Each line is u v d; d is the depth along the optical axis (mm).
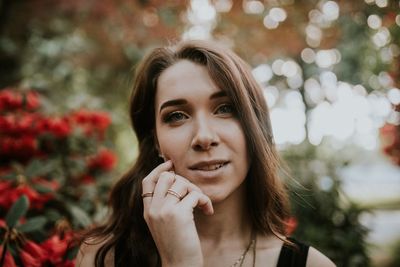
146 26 3898
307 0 3670
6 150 1998
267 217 1299
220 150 1137
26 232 1503
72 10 3783
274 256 1236
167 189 1099
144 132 1459
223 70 1167
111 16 3826
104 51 4117
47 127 2057
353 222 2764
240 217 1289
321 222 2744
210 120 1156
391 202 8938
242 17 3922
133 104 1408
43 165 1926
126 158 3895
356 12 3338
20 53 3832
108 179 2291
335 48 3803
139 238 1354
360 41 3350
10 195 1606
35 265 1366
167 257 1041
